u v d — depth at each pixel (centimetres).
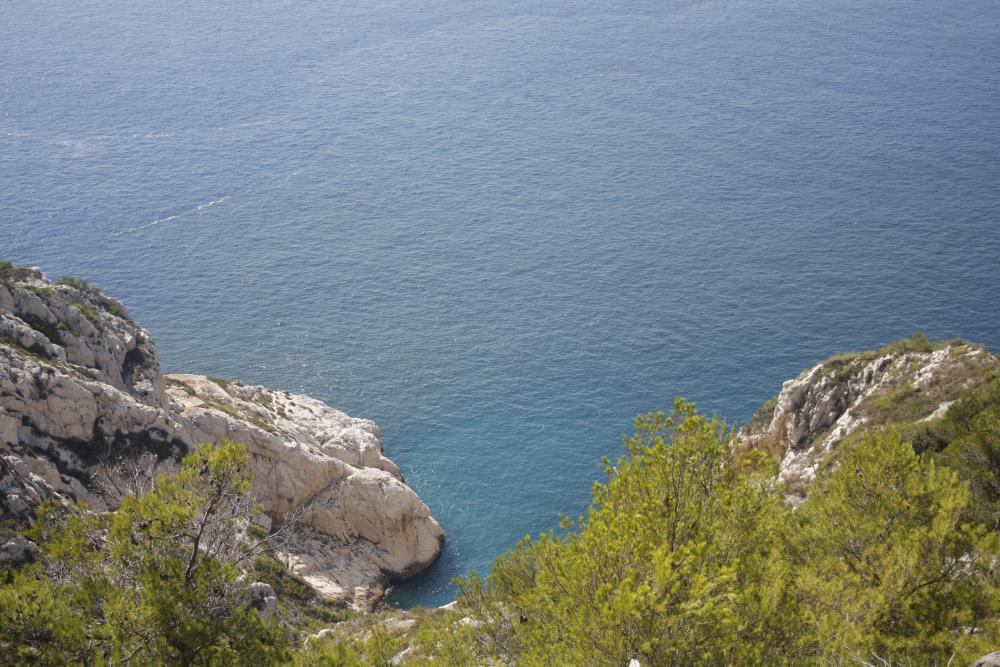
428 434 9712
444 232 15575
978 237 14200
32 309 6656
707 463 2208
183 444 6662
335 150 19950
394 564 7675
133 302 12888
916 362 6172
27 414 5769
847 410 6334
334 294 13212
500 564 2909
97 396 6181
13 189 17100
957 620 2445
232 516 2358
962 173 17038
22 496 4616
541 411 10069
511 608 2753
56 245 14725
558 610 2077
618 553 1988
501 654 2644
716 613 1862
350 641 2934
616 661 1847
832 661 1981
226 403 8356
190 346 11675
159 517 2219
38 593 2064
